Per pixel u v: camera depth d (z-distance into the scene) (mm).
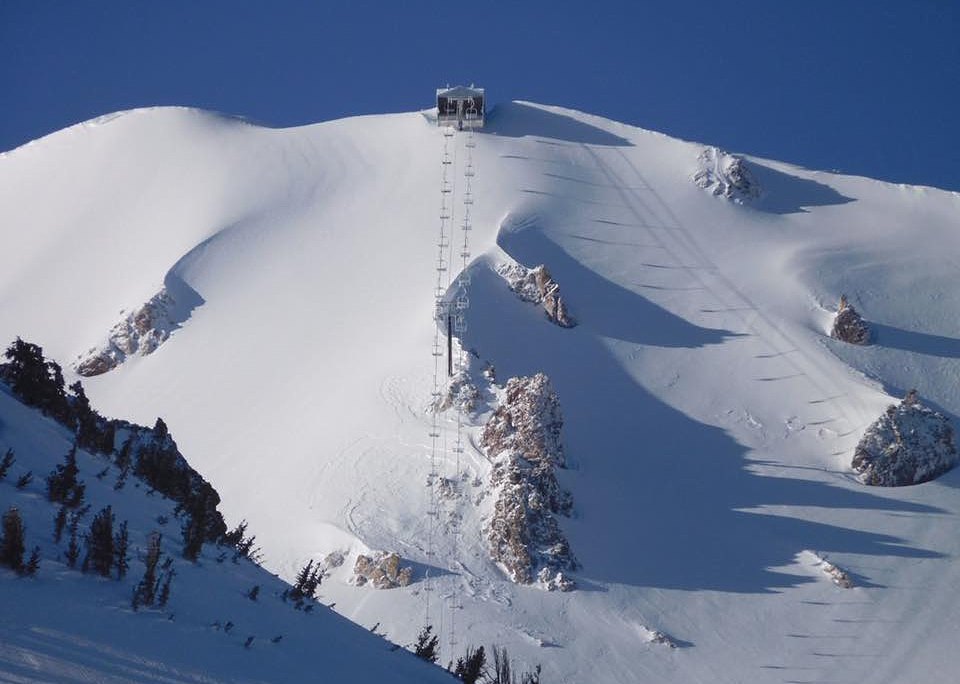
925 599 80062
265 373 111375
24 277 143375
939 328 123000
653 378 107562
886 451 95875
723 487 93312
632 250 128500
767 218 141000
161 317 124688
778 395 106812
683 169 143375
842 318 119062
